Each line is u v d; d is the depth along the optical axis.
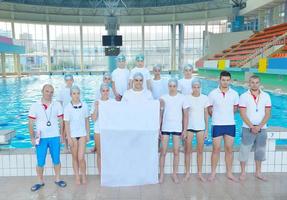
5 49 22.44
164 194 3.70
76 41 34.28
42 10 29.67
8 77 27.25
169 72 31.47
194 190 3.81
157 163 4.07
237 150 4.44
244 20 25.75
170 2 29.70
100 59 35.06
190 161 4.42
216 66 21.67
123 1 30.11
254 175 4.32
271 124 8.59
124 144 3.98
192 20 29.12
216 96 4.05
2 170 4.34
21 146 6.78
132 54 34.53
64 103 5.11
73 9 30.52
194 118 4.08
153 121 4.00
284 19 19.75
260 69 15.81
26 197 3.63
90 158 4.40
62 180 4.14
